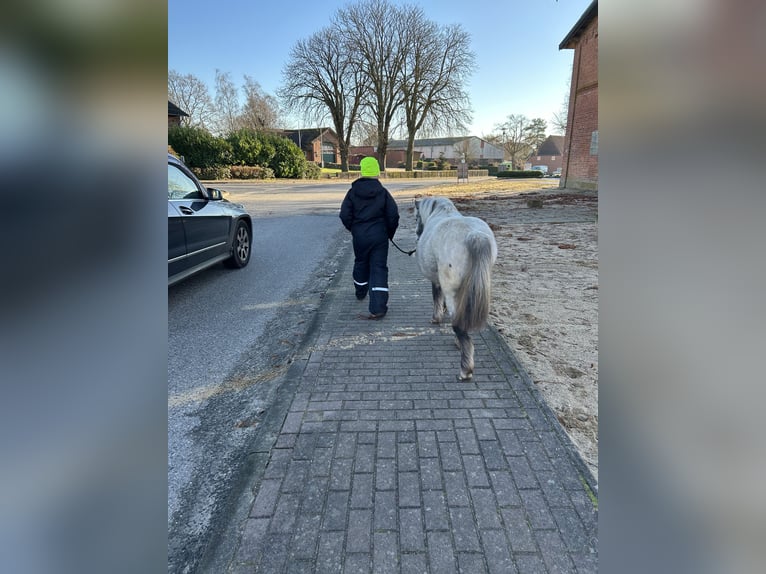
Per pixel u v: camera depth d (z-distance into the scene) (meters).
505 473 2.50
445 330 4.61
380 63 45.94
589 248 8.63
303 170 42.09
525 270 7.07
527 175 51.41
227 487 2.51
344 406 3.19
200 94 57.16
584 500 2.30
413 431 2.89
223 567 1.98
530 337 4.48
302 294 6.18
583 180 21.44
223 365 4.03
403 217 13.73
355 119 49.19
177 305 5.72
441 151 89.75
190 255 5.82
